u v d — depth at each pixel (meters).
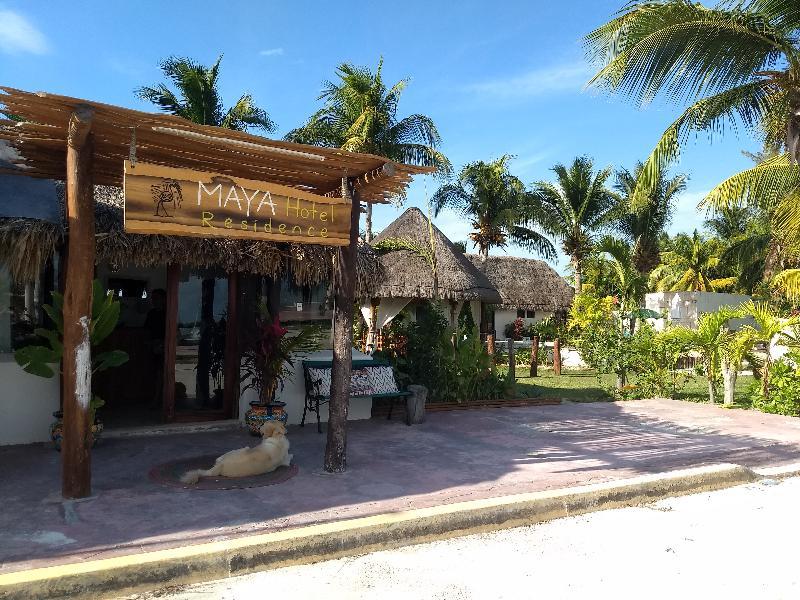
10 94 4.38
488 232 33.44
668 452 7.93
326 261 8.26
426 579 4.20
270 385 8.16
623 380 14.09
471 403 11.25
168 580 4.05
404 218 21.64
